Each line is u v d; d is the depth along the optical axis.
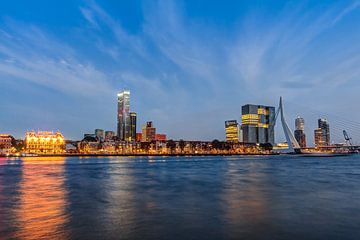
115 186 49.62
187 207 29.83
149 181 58.50
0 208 29.50
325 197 36.09
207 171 90.19
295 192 40.81
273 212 27.12
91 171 92.06
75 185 51.19
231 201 33.38
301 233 20.50
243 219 24.42
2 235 20.19
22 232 20.86
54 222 23.64
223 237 19.72
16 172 87.25
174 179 62.81
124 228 21.86
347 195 37.69
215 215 25.95
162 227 22.06
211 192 41.41
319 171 87.19
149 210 28.28
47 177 69.06
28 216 25.73
